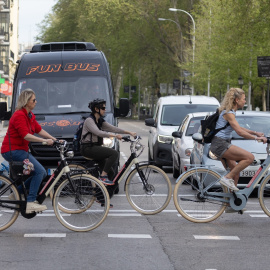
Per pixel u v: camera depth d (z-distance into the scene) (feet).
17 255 39.86
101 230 48.29
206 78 247.50
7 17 401.49
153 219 53.01
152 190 54.80
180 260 38.55
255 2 168.55
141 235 46.21
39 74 75.46
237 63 219.41
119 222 51.65
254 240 44.70
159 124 96.99
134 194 55.01
